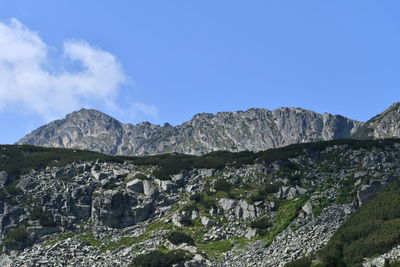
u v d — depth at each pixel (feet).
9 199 488.44
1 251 435.94
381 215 374.02
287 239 394.93
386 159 504.43
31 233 454.40
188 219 465.47
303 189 474.08
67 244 437.58
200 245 426.92
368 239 344.69
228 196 493.36
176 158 606.55
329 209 422.41
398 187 417.28
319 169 508.53
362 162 507.30
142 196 511.40
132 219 491.72
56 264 399.24
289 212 437.99
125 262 399.65
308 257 346.74
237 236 437.58
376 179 444.96
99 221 483.92
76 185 515.50
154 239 436.35
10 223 467.52
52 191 504.02
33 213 475.31
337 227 389.80
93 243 451.53
